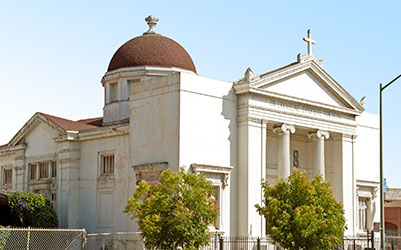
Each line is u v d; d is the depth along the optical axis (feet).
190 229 101.86
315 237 110.01
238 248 141.79
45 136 176.65
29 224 159.43
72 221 162.20
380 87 110.52
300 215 108.68
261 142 147.23
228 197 142.61
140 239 133.18
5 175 194.08
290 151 170.91
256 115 147.02
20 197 157.07
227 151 144.25
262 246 141.69
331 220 111.24
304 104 158.71
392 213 276.41
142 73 172.96
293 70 156.04
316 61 163.73
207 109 141.28
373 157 189.67
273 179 165.07
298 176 116.16
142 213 103.24
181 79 136.77
